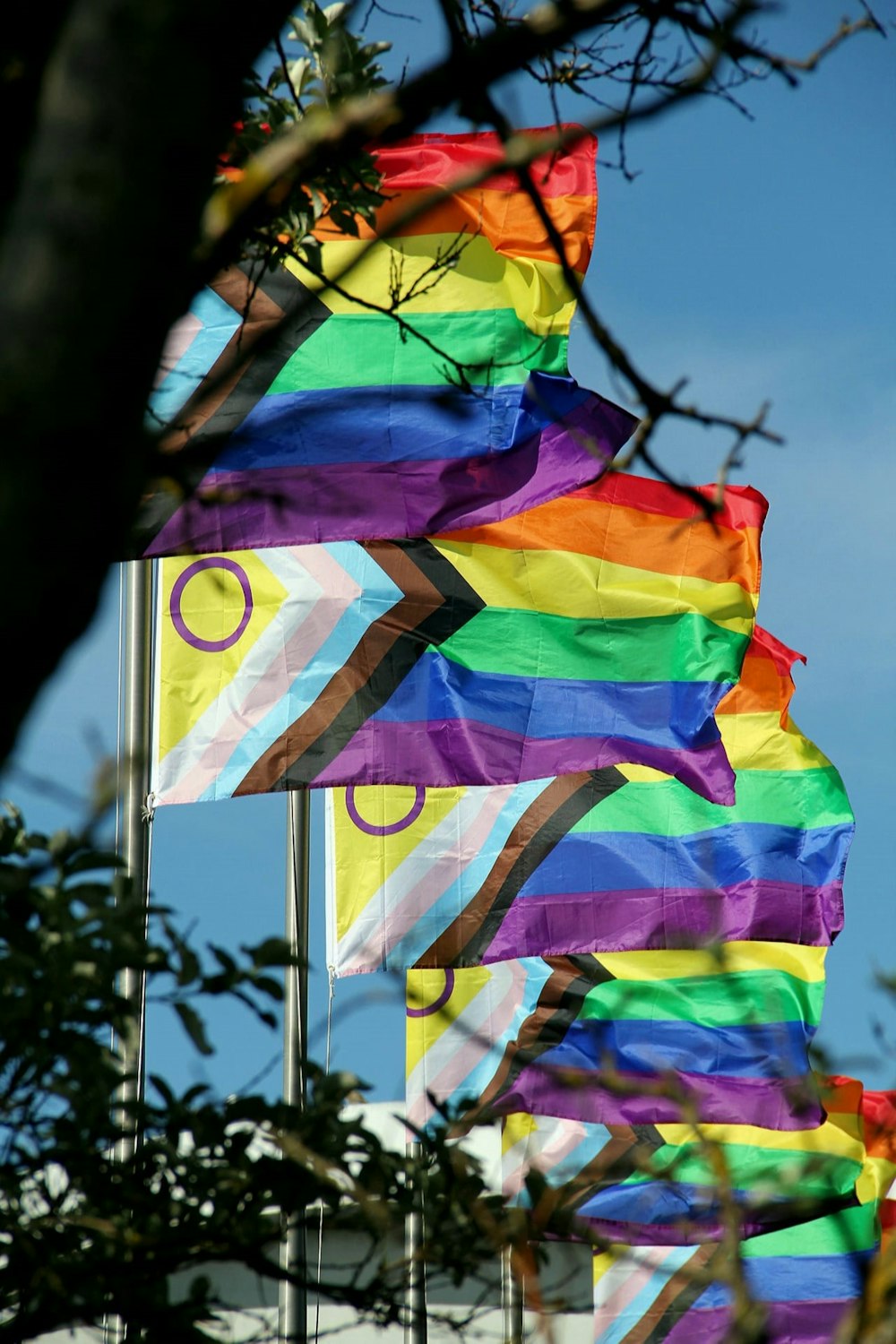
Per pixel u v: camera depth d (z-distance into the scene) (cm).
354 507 1059
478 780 2284
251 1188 847
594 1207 2581
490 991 2775
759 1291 3366
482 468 1914
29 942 795
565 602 2436
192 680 2269
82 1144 852
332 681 2277
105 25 350
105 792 543
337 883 2630
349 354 1936
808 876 2988
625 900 2717
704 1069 2780
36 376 336
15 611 337
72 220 341
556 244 576
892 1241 403
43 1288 795
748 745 3122
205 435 1891
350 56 1077
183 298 365
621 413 1964
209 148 360
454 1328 825
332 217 1017
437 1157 838
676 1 610
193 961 834
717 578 2486
